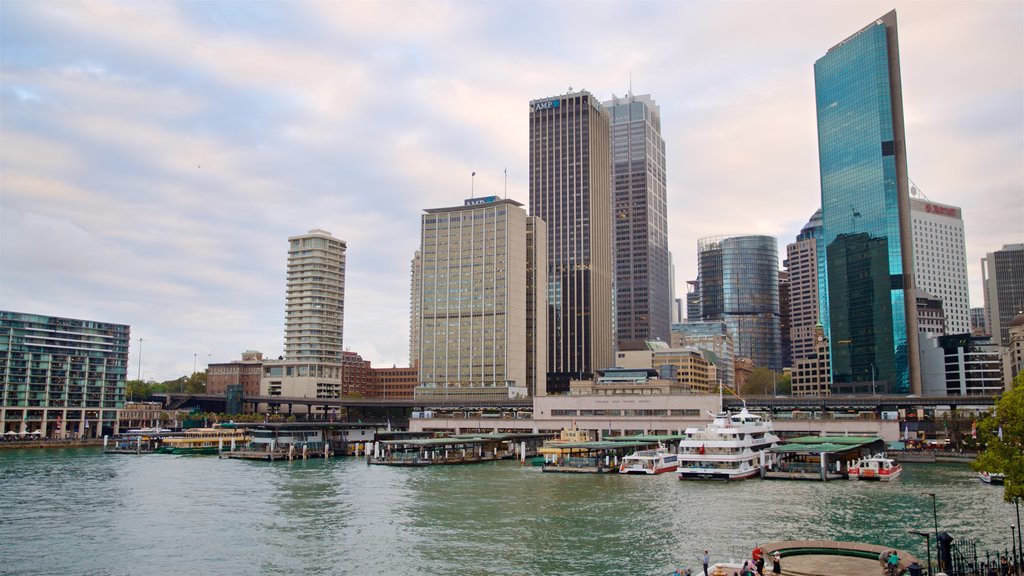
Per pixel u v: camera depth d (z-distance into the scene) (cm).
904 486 14038
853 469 15462
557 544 8956
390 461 19625
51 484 14950
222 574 7762
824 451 15600
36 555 8594
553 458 18500
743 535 9350
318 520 10675
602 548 8712
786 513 10938
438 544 9025
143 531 9912
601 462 17875
